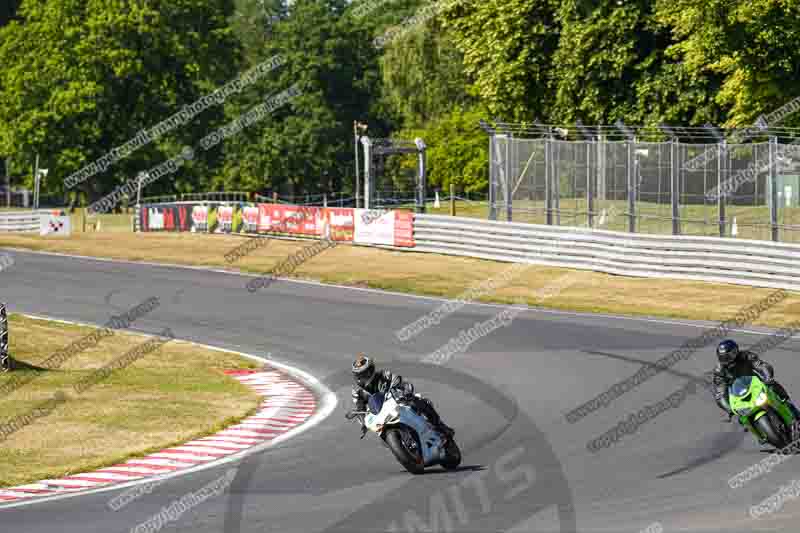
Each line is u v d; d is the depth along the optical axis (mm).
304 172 185250
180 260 81875
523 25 101938
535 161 75875
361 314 55906
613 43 94625
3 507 24547
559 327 50188
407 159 152250
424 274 70062
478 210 119062
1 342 41969
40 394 39000
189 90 163125
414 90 158875
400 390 26531
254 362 45469
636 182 69312
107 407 37250
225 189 184000
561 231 70812
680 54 94500
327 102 191250
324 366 44250
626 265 66812
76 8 157500
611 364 41000
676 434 29531
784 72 84125
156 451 31141
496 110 106375
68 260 83188
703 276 63406
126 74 151875
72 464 29578
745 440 28344
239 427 34375
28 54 157375
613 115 96312
